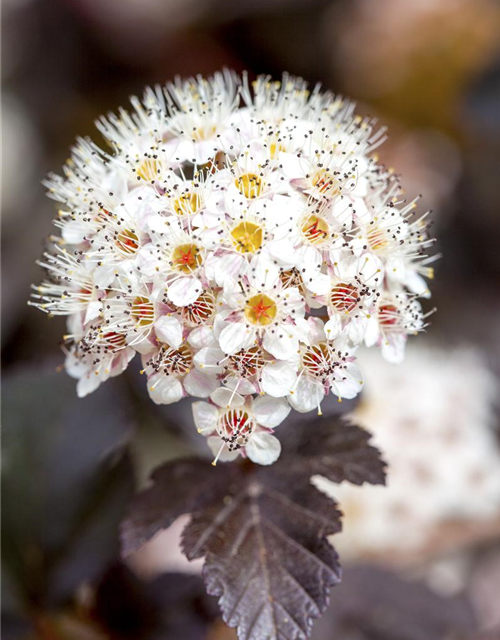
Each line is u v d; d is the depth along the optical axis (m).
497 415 0.26
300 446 0.19
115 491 0.20
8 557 0.20
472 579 0.26
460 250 0.33
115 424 0.20
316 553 0.18
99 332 0.18
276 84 0.19
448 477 0.24
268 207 0.17
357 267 0.17
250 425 0.17
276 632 0.17
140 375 0.20
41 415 0.20
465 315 0.32
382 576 0.23
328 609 0.22
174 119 0.19
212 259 0.17
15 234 0.35
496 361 0.29
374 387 0.25
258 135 0.18
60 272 0.18
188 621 0.20
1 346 0.31
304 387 0.17
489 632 0.25
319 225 0.18
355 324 0.17
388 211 0.18
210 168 0.18
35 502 0.20
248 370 0.17
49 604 0.20
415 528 0.24
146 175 0.18
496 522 0.24
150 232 0.17
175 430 0.20
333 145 0.18
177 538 0.25
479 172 0.35
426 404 0.24
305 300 0.17
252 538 0.18
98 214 0.18
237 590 0.18
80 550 0.20
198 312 0.17
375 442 0.24
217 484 0.19
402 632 0.22
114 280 0.18
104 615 0.20
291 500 0.18
